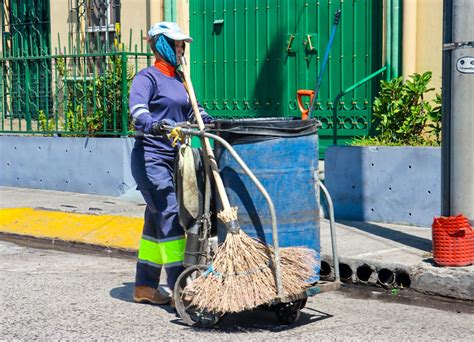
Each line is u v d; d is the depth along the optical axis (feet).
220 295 20.27
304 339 20.80
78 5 47.83
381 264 26.58
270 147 20.86
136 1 45.60
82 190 42.88
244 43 41.96
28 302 24.62
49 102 45.24
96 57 42.70
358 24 38.14
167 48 23.25
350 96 38.45
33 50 51.70
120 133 41.86
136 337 21.03
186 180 21.63
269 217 20.88
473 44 25.91
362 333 21.39
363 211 34.22
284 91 40.63
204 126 21.84
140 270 24.34
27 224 36.45
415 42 35.96
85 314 23.27
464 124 26.14
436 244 25.73
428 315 23.49
